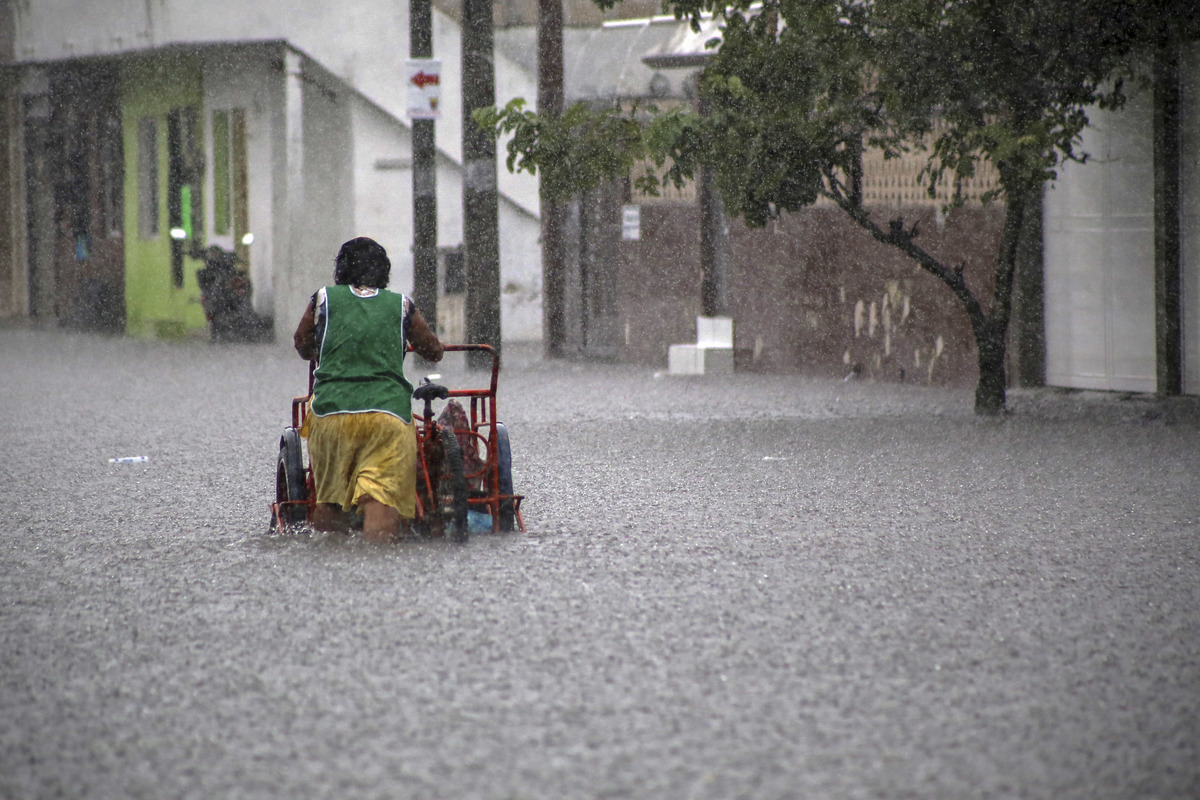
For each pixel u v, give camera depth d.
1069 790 15.02
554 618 22.09
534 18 99.94
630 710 17.64
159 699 18.31
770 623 21.78
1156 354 54.00
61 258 120.44
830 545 27.83
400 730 17.00
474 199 71.75
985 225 59.06
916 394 58.75
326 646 20.67
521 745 16.44
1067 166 56.56
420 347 29.16
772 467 38.50
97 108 111.94
